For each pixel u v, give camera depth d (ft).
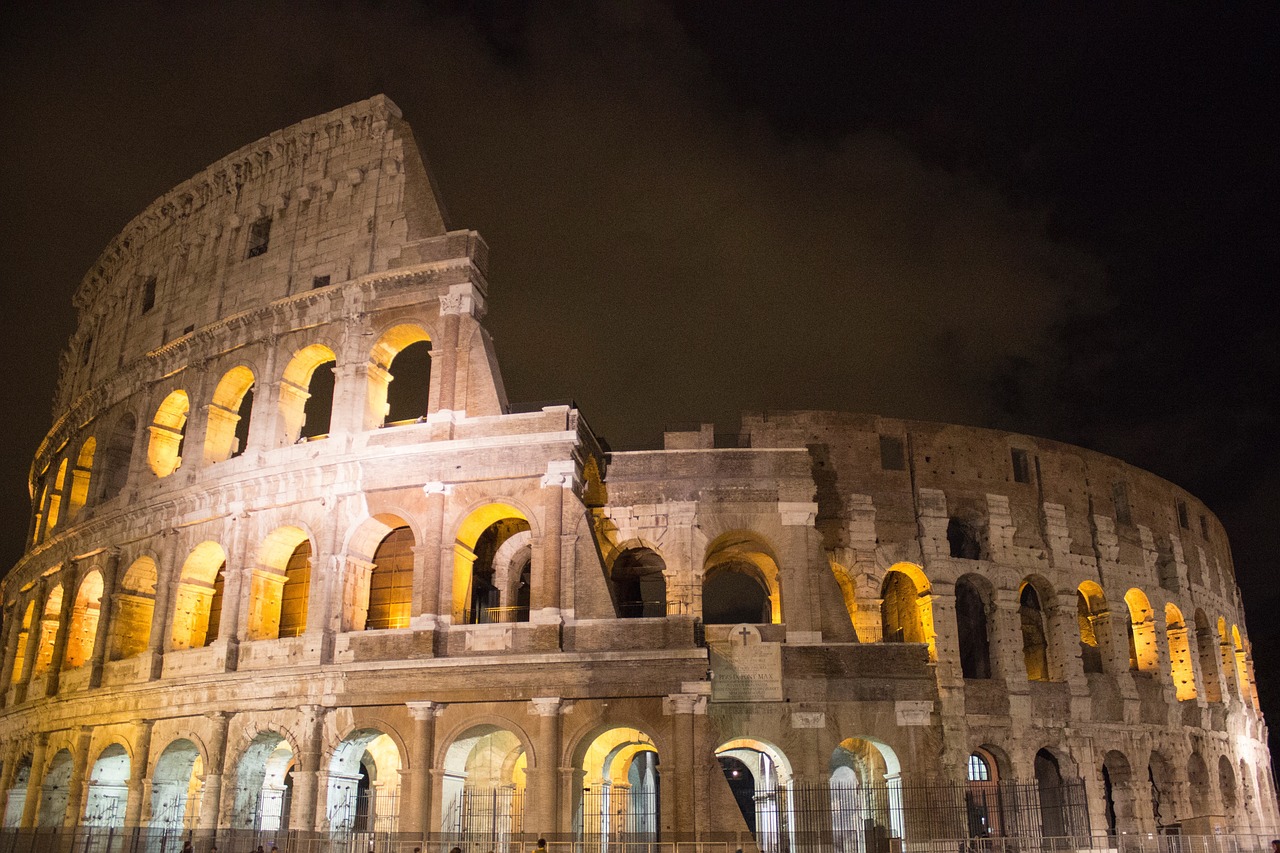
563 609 164.96
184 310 220.02
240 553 184.75
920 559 212.02
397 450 176.86
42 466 264.52
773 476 184.03
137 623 206.80
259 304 203.82
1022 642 219.00
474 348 182.09
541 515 169.78
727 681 169.58
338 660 170.81
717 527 181.57
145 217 237.66
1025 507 228.22
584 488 179.83
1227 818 250.16
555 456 171.53
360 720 167.53
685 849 150.41
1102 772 218.59
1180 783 231.09
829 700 169.37
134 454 214.28
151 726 185.88
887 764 177.37
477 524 180.14
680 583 178.09
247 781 177.37
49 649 228.22
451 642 167.22
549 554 166.30
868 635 202.49
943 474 221.87
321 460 181.16
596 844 150.82
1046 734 210.18
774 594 197.57
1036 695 212.43
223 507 189.26
